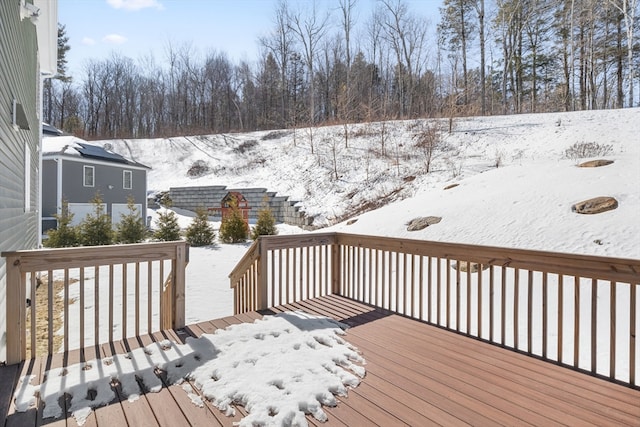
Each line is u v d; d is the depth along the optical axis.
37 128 9.12
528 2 26.88
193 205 22.33
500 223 6.92
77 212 16.78
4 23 3.78
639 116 15.38
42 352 3.90
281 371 2.55
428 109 24.50
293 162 21.84
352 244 4.62
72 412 2.08
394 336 3.35
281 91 36.53
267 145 26.55
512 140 16.08
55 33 8.45
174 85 40.66
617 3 23.77
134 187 19.78
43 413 2.06
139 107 40.47
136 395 2.27
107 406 2.15
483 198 8.32
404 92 32.41
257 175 21.86
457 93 22.56
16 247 4.75
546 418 2.05
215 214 21.19
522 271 5.64
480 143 16.55
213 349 2.95
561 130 15.63
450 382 2.47
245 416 2.06
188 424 1.99
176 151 29.36
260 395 2.23
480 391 2.35
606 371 3.46
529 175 9.13
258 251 4.13
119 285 6.89
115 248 3.08
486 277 5.79
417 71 31.62
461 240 6.69
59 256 2.82
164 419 2.03
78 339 4.32
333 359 2.78
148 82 40.56
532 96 29.00
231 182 22.00
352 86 29.39
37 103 9.10
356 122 24.91
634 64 25.08
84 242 10.95
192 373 2.54
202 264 9.40
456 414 2.09
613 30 25.19
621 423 2.00
